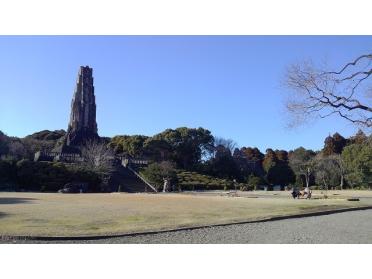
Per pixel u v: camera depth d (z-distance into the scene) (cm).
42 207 2347
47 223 1582
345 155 8369
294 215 2191
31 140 10144
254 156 12450
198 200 3459
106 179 6556
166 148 10488
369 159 7812
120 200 3259
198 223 1695
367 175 8025
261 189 8669
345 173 8619
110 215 1934
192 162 10950
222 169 10538
